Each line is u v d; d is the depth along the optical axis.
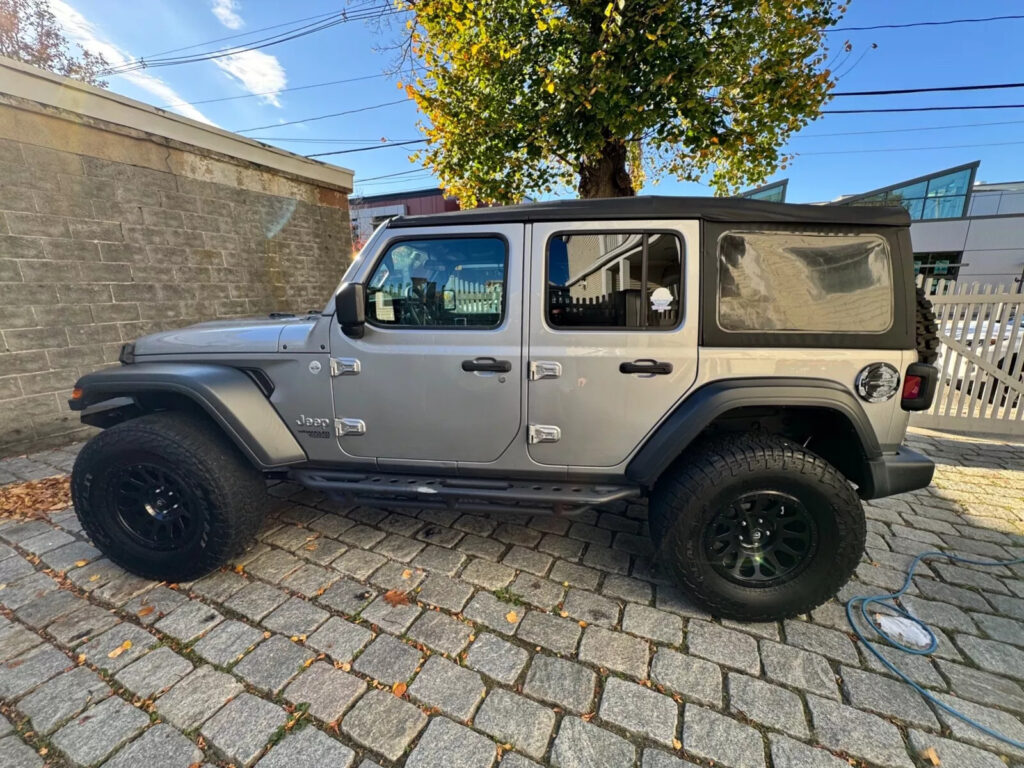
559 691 1.71
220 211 5.30
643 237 2.00
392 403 2.22
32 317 3.91
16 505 3.10
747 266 1.98
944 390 5.03
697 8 4.73
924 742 1.52
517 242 2.07
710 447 2.04
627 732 1.55
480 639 1.96
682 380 2.01
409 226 2.17
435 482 2.31
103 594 2.24
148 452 2.16
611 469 2.15
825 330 1.97
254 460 2.24
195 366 2.33
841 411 1.92
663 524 2.02
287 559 2.52
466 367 2.11
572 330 2.05
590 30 4.97
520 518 2.98
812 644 1.95
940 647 1.94
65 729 1.54
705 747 1.50
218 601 2.19
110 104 4.22
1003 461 4.15
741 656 1.88
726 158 6.29
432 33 5.78
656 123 5.07
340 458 2.37
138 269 4.58
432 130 6.41
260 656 1.86
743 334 1.97
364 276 2.22
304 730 1.55
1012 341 4.66
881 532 2.89
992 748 1.50
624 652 1.90
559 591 2.27
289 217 6.17
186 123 4.86
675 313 2.00
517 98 5.61
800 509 1.98
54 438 4.12
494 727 1.56
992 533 2.88
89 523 2.31
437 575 2.39
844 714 1.62
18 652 1.87
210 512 2.18
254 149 5.61
